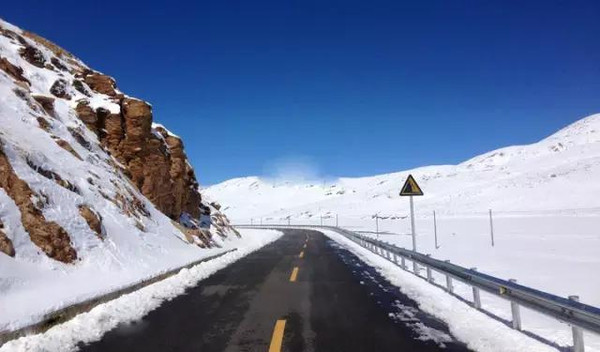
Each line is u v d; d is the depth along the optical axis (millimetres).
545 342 6438
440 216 78125
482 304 9633
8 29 23375
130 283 10961
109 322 8164
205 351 6422
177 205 26531
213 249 24547
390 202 144875
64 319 8117
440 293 10867
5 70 19594
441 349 6402
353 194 196750
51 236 11609
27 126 16469
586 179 94562
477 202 98500
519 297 7129
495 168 169750
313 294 11117
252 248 27828
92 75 26734
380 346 6570
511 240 28547
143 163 23453
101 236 13984
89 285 10578
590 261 16516
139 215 18969
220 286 12531
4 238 10211
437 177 178125
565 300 5777
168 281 12922
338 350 6379
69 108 21516
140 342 6910
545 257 18328
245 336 7207
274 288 12133
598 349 6090
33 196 12211
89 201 15641
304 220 130125
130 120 23672
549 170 114812
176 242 20016
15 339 6734
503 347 6340
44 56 24047
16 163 12891
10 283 8961
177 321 8281
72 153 17781
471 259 18562
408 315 8625
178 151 27703
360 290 11625
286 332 7422
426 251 23500
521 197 92750
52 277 10328
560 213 60250
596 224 38531
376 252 22359
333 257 21500
